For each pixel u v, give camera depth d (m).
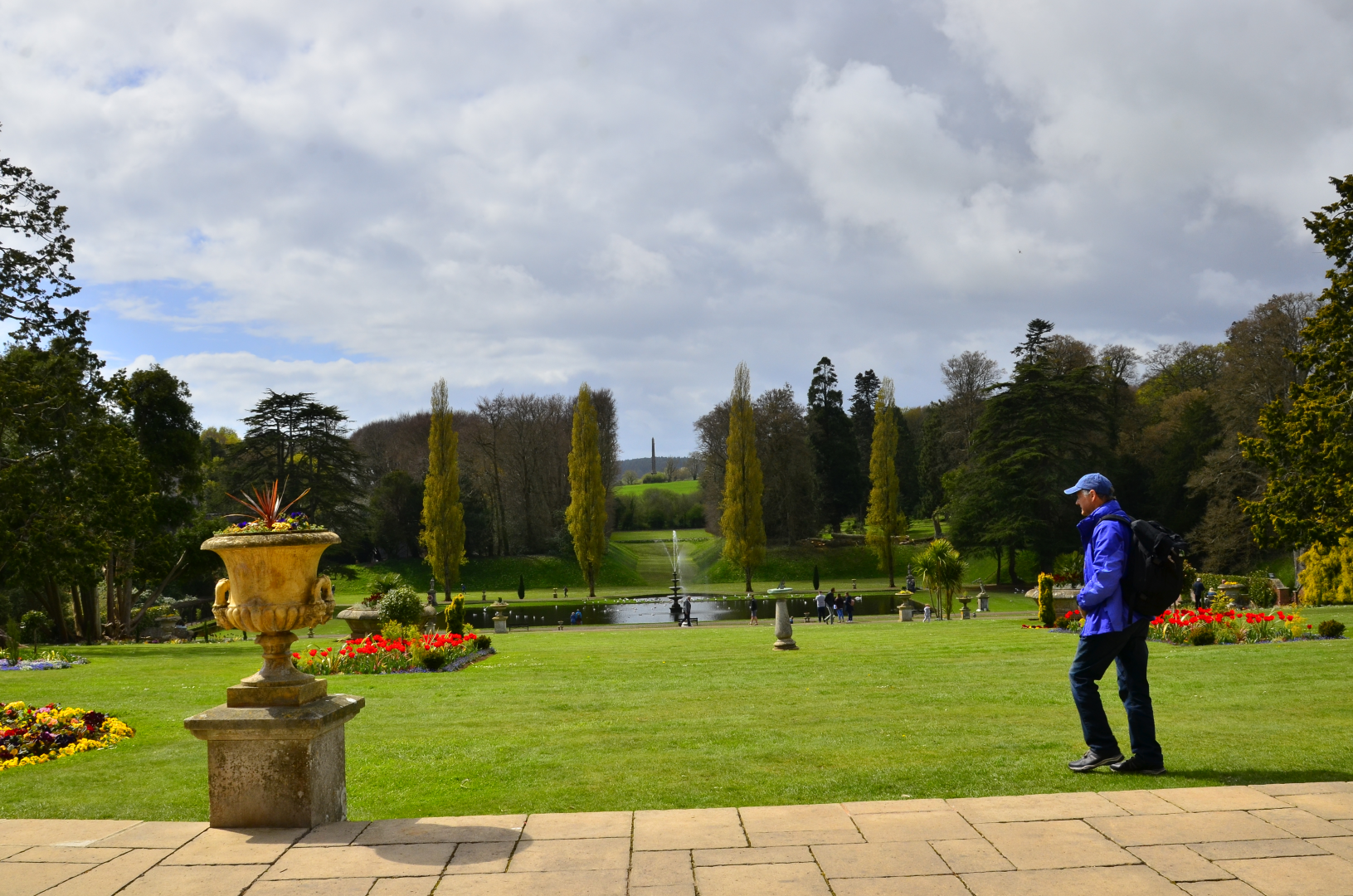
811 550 73.62
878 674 12.70
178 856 4.23
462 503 74.50
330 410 61.16
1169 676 11.05
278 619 4.86
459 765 6.87
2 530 27.08
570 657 18.88
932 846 4.07
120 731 9.09
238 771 4.67
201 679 15.55
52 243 25.00
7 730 8.45
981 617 34.50
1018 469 55.97
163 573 40.75
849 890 3.58
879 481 63.94
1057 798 4.77
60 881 3.91
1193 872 3.68
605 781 6.05
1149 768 5.50
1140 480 61.81
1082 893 3.50
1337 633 17.20
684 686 11.98
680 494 100.06
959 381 76.25
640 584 70.62
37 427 26.73
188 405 42.59
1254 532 26.97
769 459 73.81
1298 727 7.18
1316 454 25.03
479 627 39.91
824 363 79.88
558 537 75.44
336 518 61.44
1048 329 63.88
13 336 25.17
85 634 38.00
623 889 3.66
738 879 3.74
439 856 4.13
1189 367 71.62
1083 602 5.54
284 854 4.23
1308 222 24.75
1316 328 25.05
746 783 5.79
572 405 85.19
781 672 13.61
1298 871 3.66
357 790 6.15
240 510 55.56
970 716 8.38
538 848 4.20
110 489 29.70
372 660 16.61
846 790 5.46
